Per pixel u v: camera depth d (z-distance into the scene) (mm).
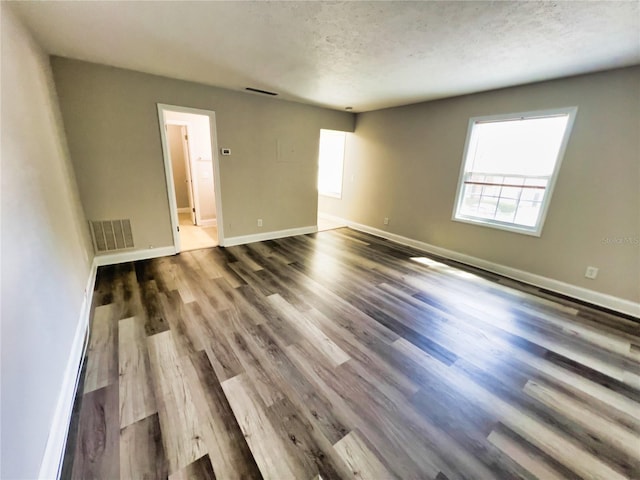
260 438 1391
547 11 1719
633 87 2541
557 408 1651
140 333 2186
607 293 2896
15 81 1575
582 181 2926
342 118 5320
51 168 2082
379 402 1638
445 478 1247
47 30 2127
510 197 3570
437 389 1755
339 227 5977
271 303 2721
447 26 1954
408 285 3254
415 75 3020
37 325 1300
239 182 4367
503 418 1570
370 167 5344
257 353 2006
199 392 1648
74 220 2568
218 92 3830
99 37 2283
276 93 4070
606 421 1574
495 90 3461
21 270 1209
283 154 4727
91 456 1271
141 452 1298
